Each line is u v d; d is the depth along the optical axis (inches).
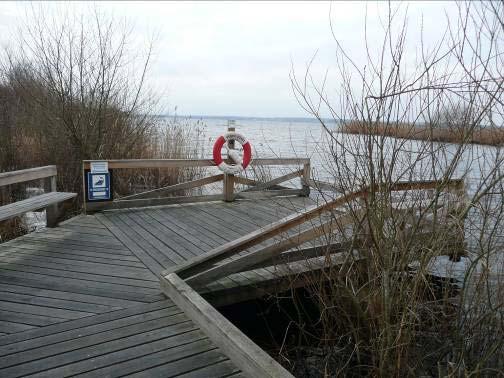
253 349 92.7
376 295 105.6
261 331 163.6
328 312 127.1
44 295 133.2
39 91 365.1
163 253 177.0
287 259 146.7
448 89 85.8
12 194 339.6
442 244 97.1
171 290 129.1
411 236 95.6
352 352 112.5
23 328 112.2
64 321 116.4
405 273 99.1
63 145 353.4
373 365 107.7
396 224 98.3
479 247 100.9
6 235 246.8
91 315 120.2
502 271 102.0
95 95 350.6
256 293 149.0
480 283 103.3
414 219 97.9
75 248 181.3
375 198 95.4
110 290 137.8
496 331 103.0
